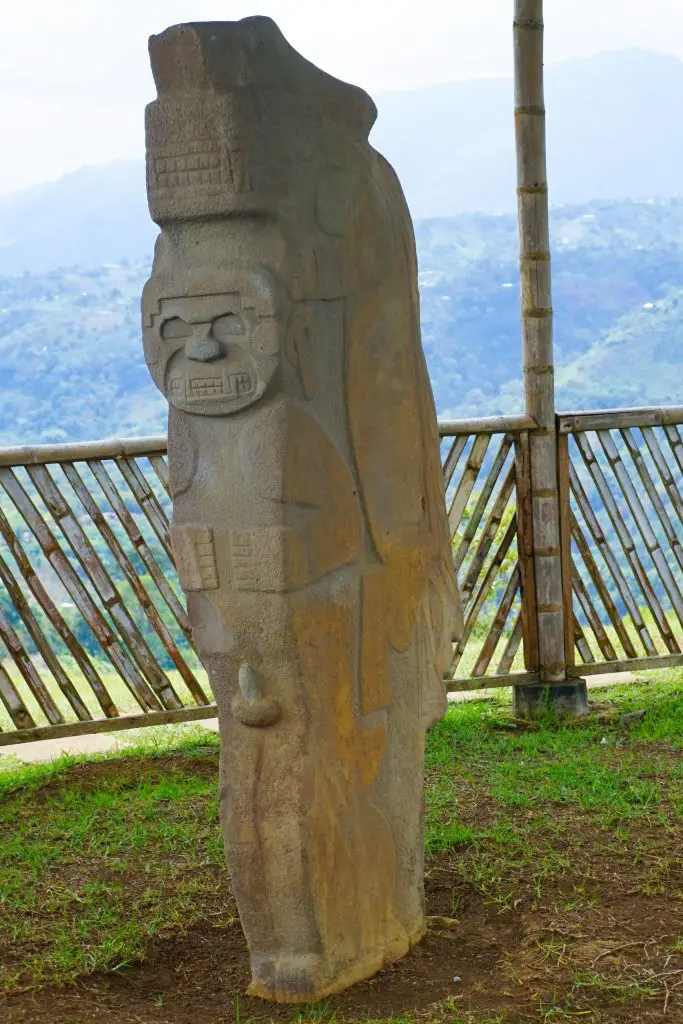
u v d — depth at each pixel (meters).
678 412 5.50
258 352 2.60
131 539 4.92
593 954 2.99
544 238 5.22
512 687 5.83
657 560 5.57
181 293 2.65
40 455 4.75
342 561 2.84
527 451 5.33
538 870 3.59
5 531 4.75
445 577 3.38
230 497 2.70
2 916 3.40
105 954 3.14
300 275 2.65
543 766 4.63
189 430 2.74
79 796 4.48
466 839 3.86
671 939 3.07
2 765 5.13
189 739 5.35
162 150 2.63
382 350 3.04
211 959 3.14
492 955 3.09
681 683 5.91
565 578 5.41
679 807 4.06
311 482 2.72
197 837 3.97
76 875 3.71
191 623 2.81
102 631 4.89
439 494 3.37
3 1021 2.75
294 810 2.74
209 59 2.57
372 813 2.96
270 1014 2.78
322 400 2.78
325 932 2.81
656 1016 2.66
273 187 2.60
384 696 2.99
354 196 2.90
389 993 2.86
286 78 2.71
